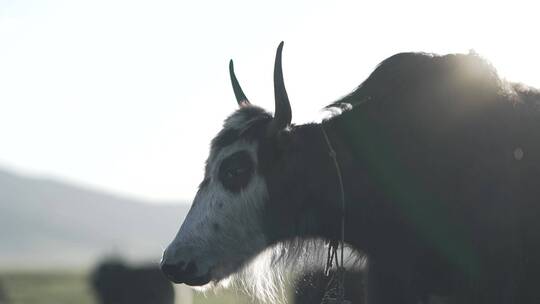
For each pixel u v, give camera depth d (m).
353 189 10.56
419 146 10.45
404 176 10.42
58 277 92.44
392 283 10.72
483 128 10.35
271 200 10.59
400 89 10.70
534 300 10.14
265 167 10.55
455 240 10.24
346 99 11.02
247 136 10.62
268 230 10.63
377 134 10.55
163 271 10.56
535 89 11.08
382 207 10.52
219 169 10.65
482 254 10.12
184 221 10.69
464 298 10.26
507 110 10.45
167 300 37.31
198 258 10.51
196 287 10.75
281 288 11.01
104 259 38.50
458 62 10.62
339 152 10.63
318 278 11.46
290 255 10.83
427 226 10.35
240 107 10.94
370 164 10.54
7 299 66.06
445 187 10.33
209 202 10.61
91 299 62.59
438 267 10.39
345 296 12.12
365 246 10.70
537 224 10.15
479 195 10.20
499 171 10.21
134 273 36.88
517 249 10.09
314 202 10.64
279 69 10.32
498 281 10.07
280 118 10.42
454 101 10.46
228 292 10.87
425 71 10.70
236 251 10.60
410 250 10.47
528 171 10.26
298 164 10.59
